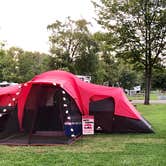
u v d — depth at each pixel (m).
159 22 27.80
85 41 51.12
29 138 10.63
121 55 28.98
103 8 28.56
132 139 11.32
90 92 12.49
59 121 11.55
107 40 28.80
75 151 9.30
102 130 12.59
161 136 11.84
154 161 8.13
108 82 61.31
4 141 10.59
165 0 27.25
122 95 12.93
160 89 64.12
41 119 11.59
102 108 12.60
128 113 12.64
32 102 11.67
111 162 8.01
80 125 12.07
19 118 11.84
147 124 12.80
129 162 8.01
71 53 52.03
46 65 52.81
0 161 8.15
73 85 12.33
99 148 9.74
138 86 75.00
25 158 8.42
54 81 11.41
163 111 21.50
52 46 51.88
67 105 11.35
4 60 45.75
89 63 51.97
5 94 12.02
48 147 9.88
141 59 28.81
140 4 27.45
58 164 7.82
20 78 58.12
